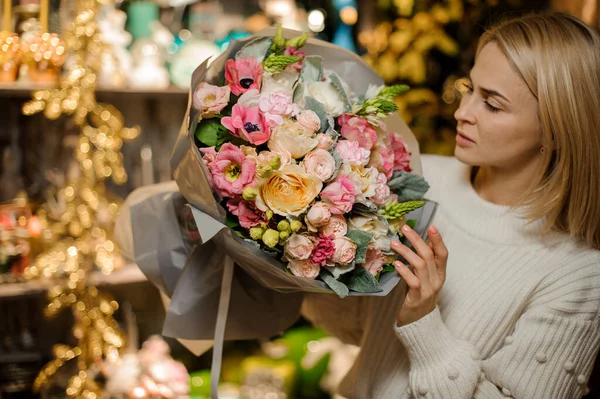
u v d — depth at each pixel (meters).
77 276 1.71
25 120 1.98
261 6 2.46
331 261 1.14
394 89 1.27
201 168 1.09
